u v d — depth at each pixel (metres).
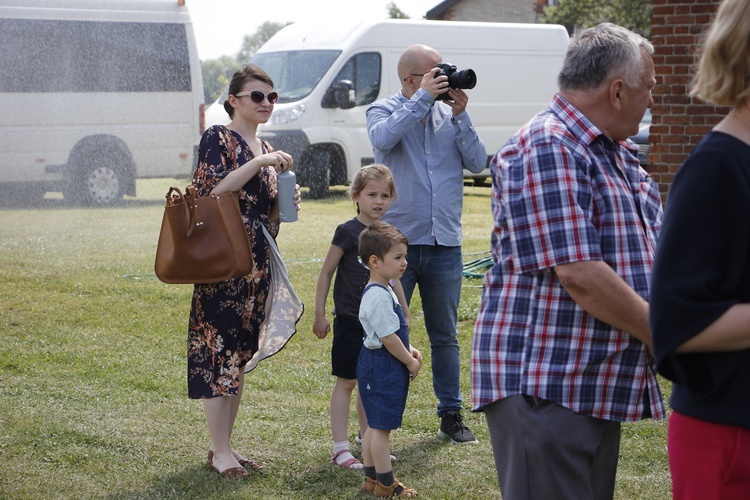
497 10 29.67
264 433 4.36
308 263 8.65
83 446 4.12
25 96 12.73
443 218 4.21
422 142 4.22
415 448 4.23
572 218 2.24
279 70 14.48
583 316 2.31
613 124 2.36
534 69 15.52
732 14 1.85
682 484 1.99
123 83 13.33
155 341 5.98
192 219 3.67
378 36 14.28
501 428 2.41
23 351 5.62
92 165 13.20
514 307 2.38
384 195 3.94
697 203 1.84
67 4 12.93
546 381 2.32
